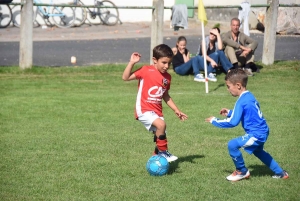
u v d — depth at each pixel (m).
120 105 16.80
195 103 17.05
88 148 11.73
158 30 22.48
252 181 9.51
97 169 10.20
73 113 15.61
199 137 12.81
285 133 13.21
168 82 9.95
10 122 14.42
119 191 8.99
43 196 8.75
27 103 16.97
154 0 22.28
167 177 9.72
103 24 38.53
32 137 12.74
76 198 8.66
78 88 19.62
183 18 22.48
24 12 21.62
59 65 23.67
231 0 38.50
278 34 34.69
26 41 21.89
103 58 25.62
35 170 10.13
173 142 12.30
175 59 21.70
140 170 10.13
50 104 16.86
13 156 11.08
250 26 36.38
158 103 10.02
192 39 32.38
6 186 9.23
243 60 21.81
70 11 37.16
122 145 12.00
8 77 21.11
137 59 9.80
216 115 15.38
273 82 20.84
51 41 30.94
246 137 9.17
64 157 11.00
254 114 9.09
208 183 9.41
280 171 9.61
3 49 27.78
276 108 16.27
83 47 28.94
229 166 10.45
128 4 39.31
